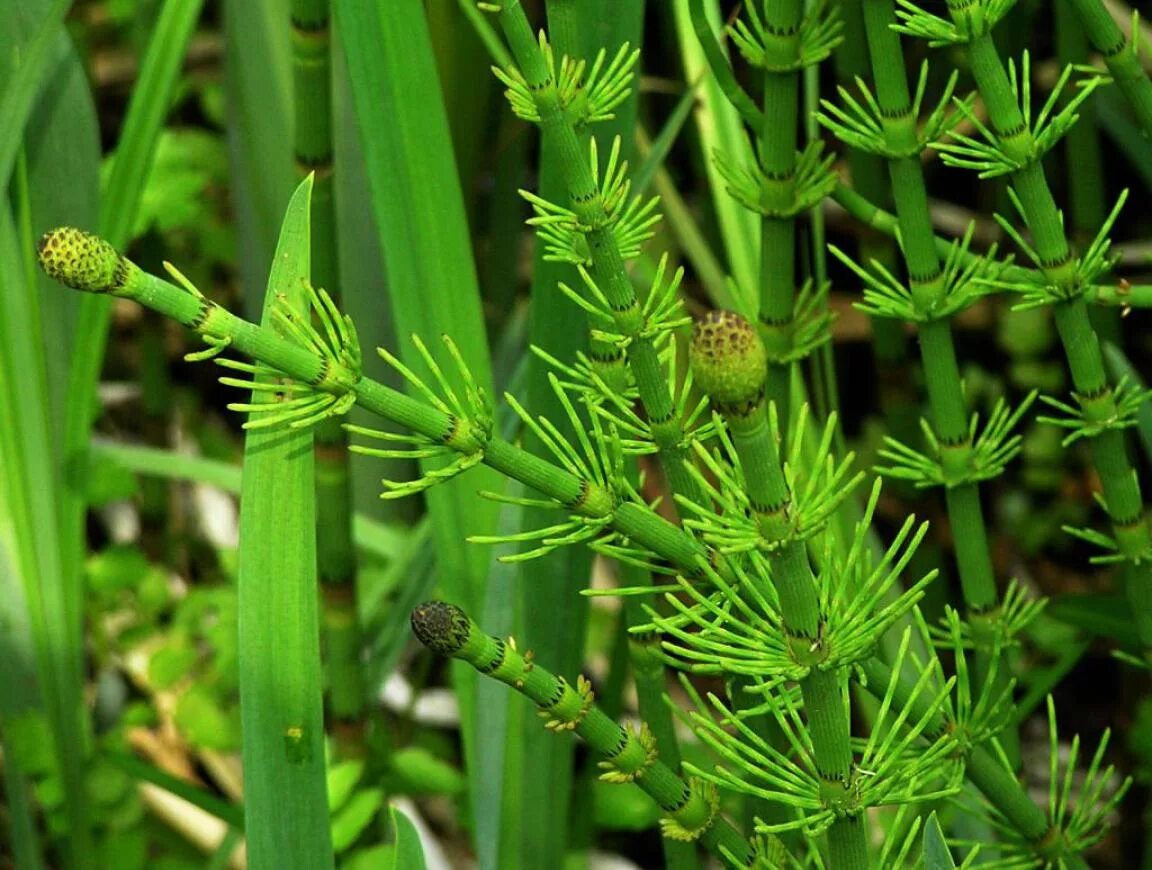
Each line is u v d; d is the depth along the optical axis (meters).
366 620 0.92
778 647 0.56
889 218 0.68
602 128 0.67
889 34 0.64
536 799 0.75
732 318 0.52
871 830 0.85
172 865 0.98
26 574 0.82
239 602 0.61
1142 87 0.66
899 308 0.67
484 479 0.73
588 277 0.58
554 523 0.70
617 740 0.60
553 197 0.66
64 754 0.85
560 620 0.72
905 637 0.58
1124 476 0.68
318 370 0.56
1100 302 0.66
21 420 0.79
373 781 0.87
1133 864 0.96
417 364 0.71
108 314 0.77
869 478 0.98
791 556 0.55
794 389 0.77
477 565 0.74
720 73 0.68
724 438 0.57
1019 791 0.67
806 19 0.67
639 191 0.74
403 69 0.69
